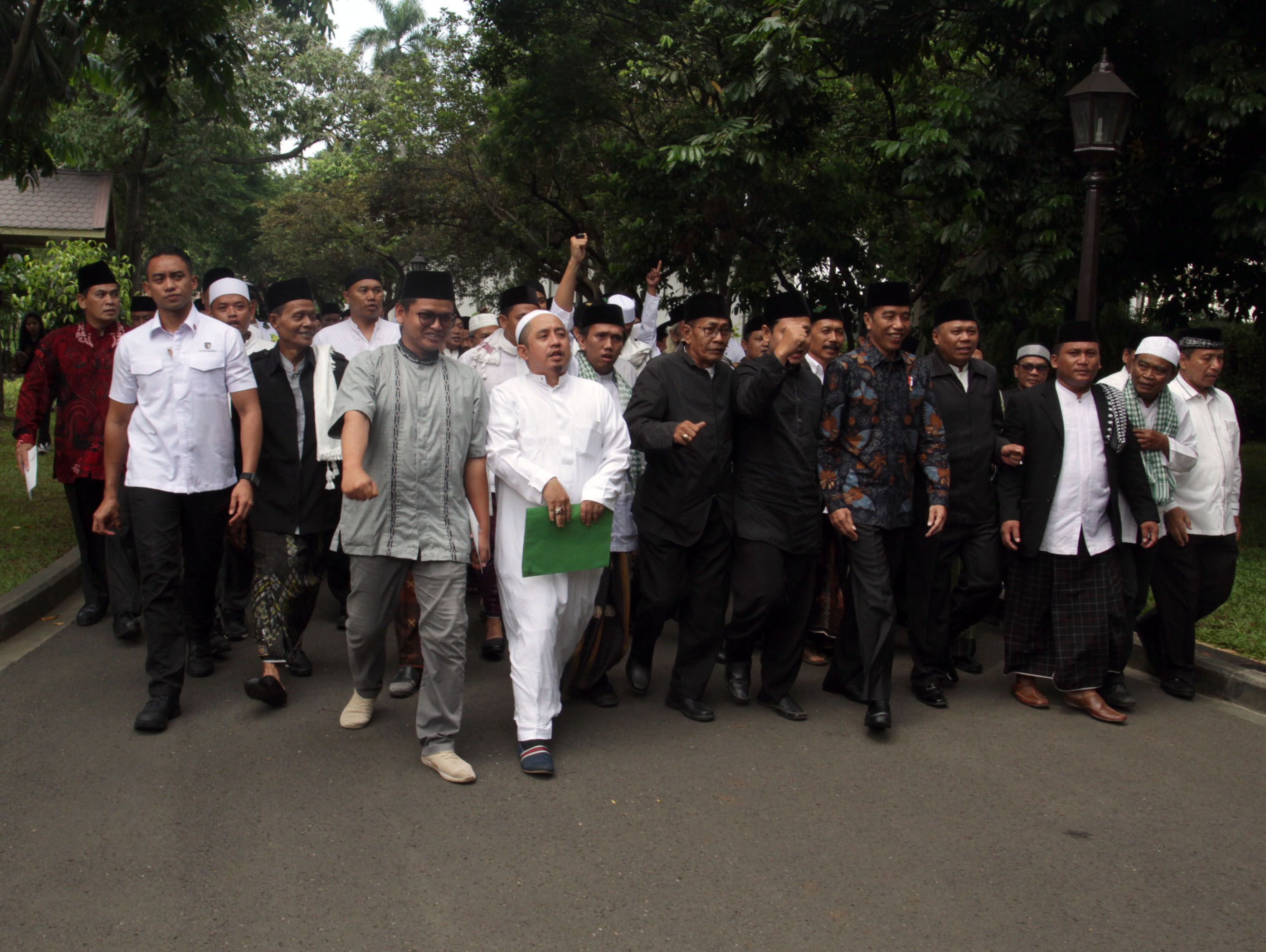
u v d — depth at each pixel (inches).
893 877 138.5
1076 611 206.4
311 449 210.2
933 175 376.8
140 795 159.6
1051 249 369.1
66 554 313.1
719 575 200.2
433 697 170.2
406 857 141.3
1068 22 351.3
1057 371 212.4
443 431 173.0
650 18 606.9
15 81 354.3
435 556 169.3
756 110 508.7
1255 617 265.3
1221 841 151.2
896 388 198.1
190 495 192.4
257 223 1699.1
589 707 207.6
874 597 191.5
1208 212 397.4
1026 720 204.5
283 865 138.7
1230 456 222.7
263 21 1053.8
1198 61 339.6
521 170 808.3
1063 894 135.2
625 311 284.0
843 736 192.7
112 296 255.4
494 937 122.4
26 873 135.3
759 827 152.6
